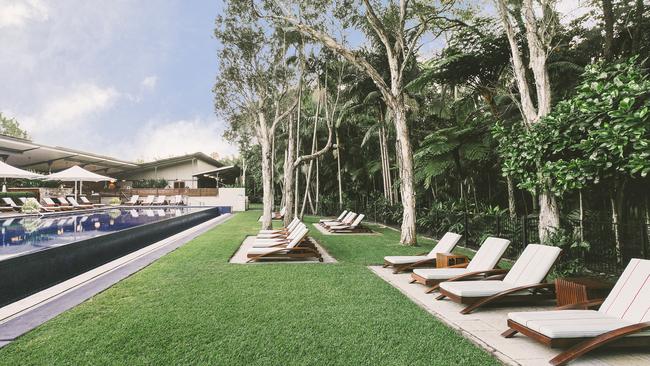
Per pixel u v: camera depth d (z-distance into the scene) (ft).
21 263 21.26
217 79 60.29
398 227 58.65
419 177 51.03
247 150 130.31
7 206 71.46
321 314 15.76
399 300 17.88
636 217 33.55
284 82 61.46
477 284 17.75
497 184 54.24
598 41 39.24
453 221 41.39
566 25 39.40
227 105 62.44
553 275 24.30
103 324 14.46
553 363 11.36
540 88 25.43
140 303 17.12
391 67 39.83
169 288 19.85
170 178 133.08
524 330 12.73
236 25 56.18
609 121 20.18
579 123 21.29
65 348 12.35
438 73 43.34
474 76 43.80
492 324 15.19
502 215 36.04
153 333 13.57
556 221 25.52
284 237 38.32
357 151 87.35
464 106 53.26
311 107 94.02
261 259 29.19
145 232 41.34
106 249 31.71
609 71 21.61
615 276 23.97
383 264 27.71
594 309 14.57
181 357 11.73
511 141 26.30
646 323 11.43
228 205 103.30
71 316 15.31
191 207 94.02
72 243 26.55
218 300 17.74
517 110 44.98
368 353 12.01
